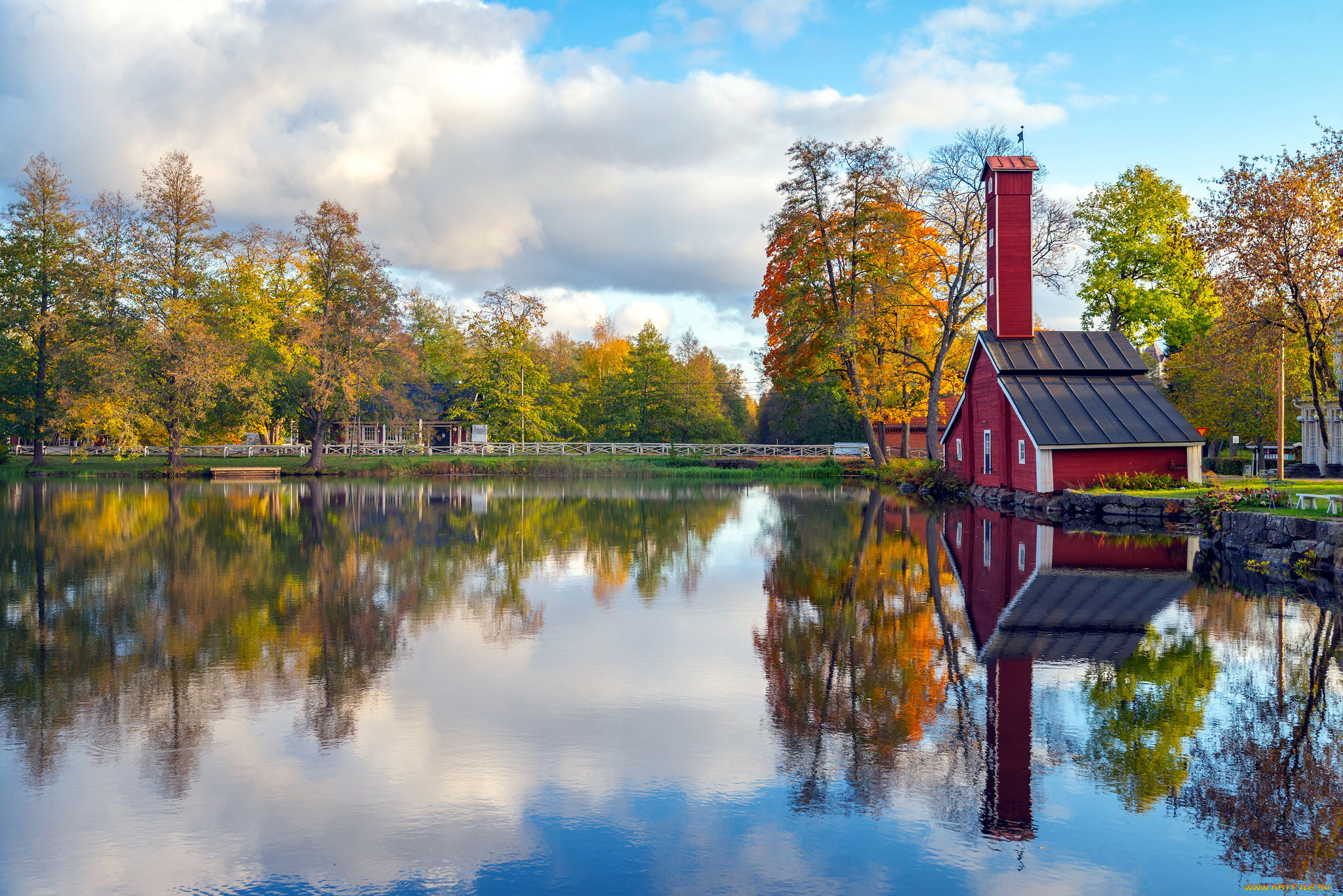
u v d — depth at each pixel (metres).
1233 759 7.04
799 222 42.31
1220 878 5.28
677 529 23.75
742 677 9.33
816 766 6.93
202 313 53.72
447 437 76.31
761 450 67.38
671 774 6.79
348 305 53.38
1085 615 12.23
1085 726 7.77
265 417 53.12
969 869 5.39
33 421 53.25
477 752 7.24
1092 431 28.16
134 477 51.03
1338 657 10.01
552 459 59.53
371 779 6.71
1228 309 22.38
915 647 10.52
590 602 13.41
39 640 10.95
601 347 101.19
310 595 14.04
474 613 12.65
